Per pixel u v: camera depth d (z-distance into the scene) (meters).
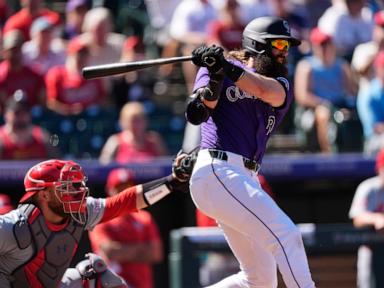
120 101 39.59
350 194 36.91
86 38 40.97
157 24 46.16
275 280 21.14
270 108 20.16
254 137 20.00
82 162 35.06
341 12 42.50
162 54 45.56
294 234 19.58
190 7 42.41
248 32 20.06
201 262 32.66
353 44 42.38
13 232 18.81
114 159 36.28
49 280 19.58
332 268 33.56
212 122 20.00
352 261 33.69
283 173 35.94
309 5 45.31
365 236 32.94
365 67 38.78
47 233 19.22
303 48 42.97
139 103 38.97
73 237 19.72
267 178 35.97
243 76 18.84
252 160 20.00
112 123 38.34
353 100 39.41
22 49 38.56
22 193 35.19
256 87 18.95
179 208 36.47
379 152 34.62
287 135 40.78
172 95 42.84
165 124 39.78
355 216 33.03
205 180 19.75
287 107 19.92
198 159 20.05
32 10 41.75
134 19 46.62
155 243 32.88
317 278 33.47
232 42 39.28
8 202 31.31
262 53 19.89
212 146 19.89
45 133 38.03
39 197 19.22
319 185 36.84
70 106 38.53
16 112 35.44
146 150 36.62
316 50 39.56
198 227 34.25
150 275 33.19
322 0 45.59
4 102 38.19
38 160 35.69
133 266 32.50
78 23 42.62
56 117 38.34
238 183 19.58
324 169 36.03
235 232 20.61
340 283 33.69
